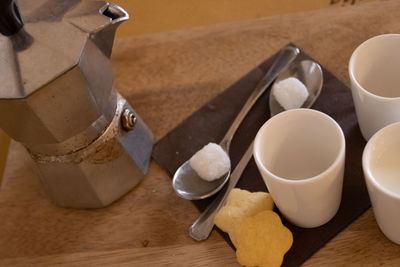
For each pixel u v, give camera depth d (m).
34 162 0.66
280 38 0.79
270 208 0.60
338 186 0.54
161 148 0.71
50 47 0.52
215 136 0.71
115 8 0.57
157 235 0.64
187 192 0.65
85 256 0.64
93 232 0.66
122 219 0.66
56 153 0.62
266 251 0.55
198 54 0.80
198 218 0.63
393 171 0.51
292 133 0.57
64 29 0.53
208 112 0.73
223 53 0.79
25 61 0.51
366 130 0.61
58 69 0.50
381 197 0.48
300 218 0.57
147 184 0.69
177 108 0.75
